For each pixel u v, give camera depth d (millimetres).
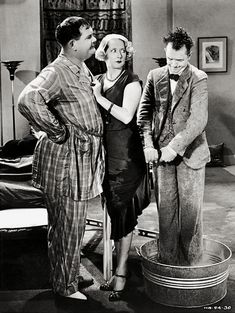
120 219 3459
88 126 3277
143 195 3557
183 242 3461
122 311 3312
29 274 3949
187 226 3420
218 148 8336
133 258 4234
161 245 3537
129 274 3838
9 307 3396
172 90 3338
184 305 3289
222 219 5363
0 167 5113
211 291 3299
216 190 6676
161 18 8234
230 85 8406
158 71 3432
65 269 3465
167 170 3398
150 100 3500
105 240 3715
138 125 3521
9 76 7777
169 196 3432
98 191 3352
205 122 3240
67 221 3383
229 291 3566
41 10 7645
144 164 3520
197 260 3490
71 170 3287
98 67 7805
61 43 3291
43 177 3377
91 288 3705
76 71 3254
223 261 3279
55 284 3531
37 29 7777
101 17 7879
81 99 3240
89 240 4711
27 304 3441
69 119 3270
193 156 3344
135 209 3521
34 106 3090
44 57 7730
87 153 3293
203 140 3402
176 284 3252
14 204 4590
